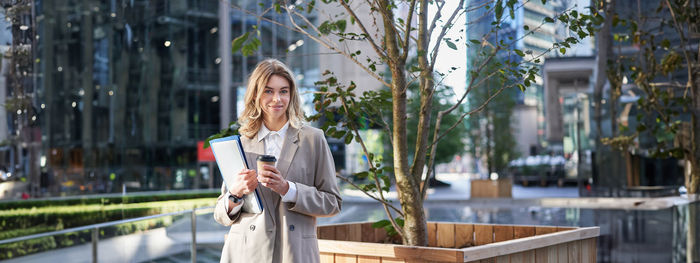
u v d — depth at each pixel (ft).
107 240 17.47
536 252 11.78
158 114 111.55
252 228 9.51
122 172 106.93
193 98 114.52
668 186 50.37
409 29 11.88
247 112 9.93
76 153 103.14
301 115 10.02
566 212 58.70
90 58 105.40
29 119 56.95
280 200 9.60
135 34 110.01
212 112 116.26
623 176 58.54
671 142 37.52
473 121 129.80
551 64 76.59
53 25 102.12
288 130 9.82
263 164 8.87
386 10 12.05
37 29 100.32
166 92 112.37
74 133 103.14
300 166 9.64
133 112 109.29
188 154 113.29
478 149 134.00
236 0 116.57
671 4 21.74
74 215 48.34
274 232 9.46
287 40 120.06
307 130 9.89
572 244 12.78
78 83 104.01
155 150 110.83
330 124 12.97
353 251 11.43
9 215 43.96
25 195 68.64
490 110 126.11
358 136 13.09
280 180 8.98
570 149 73.15
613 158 59.72
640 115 25.54
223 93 115.96
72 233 16.15
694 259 21.45
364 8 14.94
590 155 65.62
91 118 105.19
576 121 67.21
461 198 85.76
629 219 42.75
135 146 108.88
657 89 24.20
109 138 106.63
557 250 12.32
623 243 30.22
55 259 15.60
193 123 114.32
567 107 72.59
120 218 51.19
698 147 21.91
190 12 114.11
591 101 64.49
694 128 21.95
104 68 106.93
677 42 26.04
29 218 45.42
